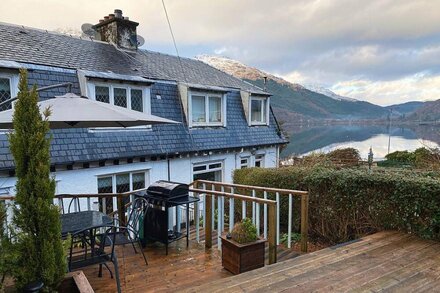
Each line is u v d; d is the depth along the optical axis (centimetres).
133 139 931
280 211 671
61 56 914
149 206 489
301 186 627
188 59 1521
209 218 496
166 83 1078
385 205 507
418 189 470
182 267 420
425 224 467
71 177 800
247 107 1308
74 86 838
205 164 1155
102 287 362
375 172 559
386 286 323
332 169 630
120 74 946
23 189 251
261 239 407
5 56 766
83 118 364
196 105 1138
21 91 254
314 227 613
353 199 542
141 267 420
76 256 374
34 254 251
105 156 848
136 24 1283
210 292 314
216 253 473
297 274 352
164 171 1012
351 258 396
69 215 390
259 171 752
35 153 253
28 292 234
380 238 470
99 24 1259
